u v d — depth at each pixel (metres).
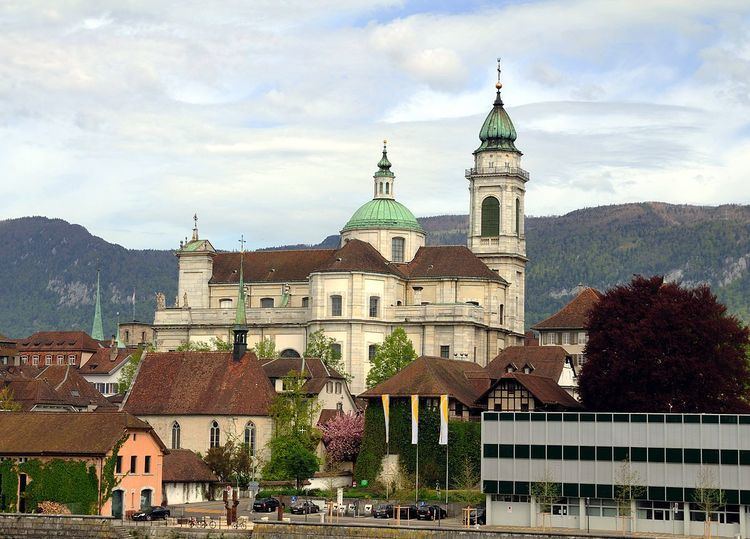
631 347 194.50
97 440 182.50
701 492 157.75
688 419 163.38
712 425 162.25
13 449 183.12
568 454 169.12
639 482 165.00
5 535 165.00
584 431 168.50
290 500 190.25
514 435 172.12
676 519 163.75
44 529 164.38
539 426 170.88
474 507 177.12
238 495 193.12
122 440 183.38
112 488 182.00
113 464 181.88
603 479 167.00
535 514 170.50
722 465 161.38
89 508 180.25
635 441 165.88
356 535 152.62
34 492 181.88
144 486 188.12
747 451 160.38
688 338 193.88
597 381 198.38
